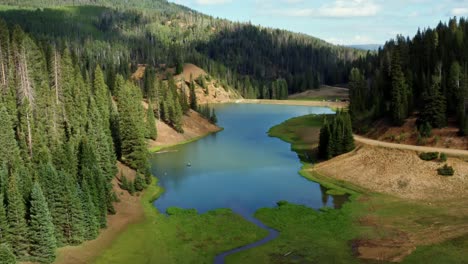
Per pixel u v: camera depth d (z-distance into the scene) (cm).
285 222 7056
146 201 8200
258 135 15550
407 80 12056
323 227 6800
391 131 11062
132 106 12769
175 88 17338
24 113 7562
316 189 8862
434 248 5781
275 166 10825
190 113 16850
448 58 12988
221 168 10719
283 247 6128
